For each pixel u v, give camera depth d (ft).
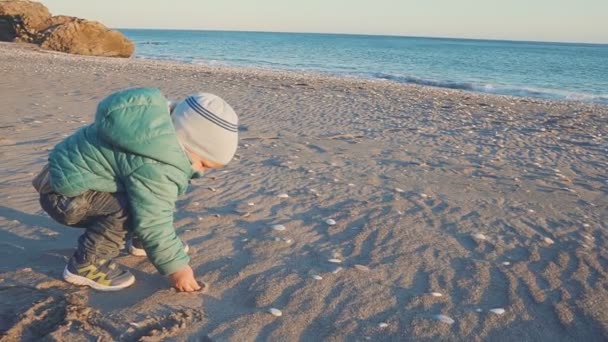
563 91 32.45
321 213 6.00
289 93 17.54
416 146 10.29
